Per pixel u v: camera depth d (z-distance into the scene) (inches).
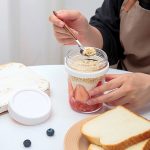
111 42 44.8
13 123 30.1
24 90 32.7
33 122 29.8
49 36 57.9
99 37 43.3
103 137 26.5
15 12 54.1
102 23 45.4
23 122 29.8
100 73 29.9
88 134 26.9
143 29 41.9
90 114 31.5
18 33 56.3
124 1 43.0
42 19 55.7
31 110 30.7
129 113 29.4
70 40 36.2
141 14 41.0
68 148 25.9
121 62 46.8
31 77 35.1
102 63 30.3
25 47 58.0
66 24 36.0
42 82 34.4
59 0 55.4
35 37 57.4
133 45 43.4
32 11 54.6
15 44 57.2
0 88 33.0
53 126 30.0
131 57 44.9
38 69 37.7
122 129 27.4
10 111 30.5
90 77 29.6
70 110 31.9
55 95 33.8
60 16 36.1
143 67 44.7
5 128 29.5
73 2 56.4
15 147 27.6
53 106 32.3
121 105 31.0
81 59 30.6
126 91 31.0
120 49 46.4
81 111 31.5
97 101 30.8
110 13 44.9
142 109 32.3
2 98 31.7
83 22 38.0
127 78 31.8
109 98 30.9
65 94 34.0
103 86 30.7
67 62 30.8
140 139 26.5
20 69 36.4
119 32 44.9
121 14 43.3
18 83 34.0
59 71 37.6
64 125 30.1
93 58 30.6
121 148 25.9
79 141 26.9
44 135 28.9
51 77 36.4
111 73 36.6
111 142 26.0
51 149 27.6
